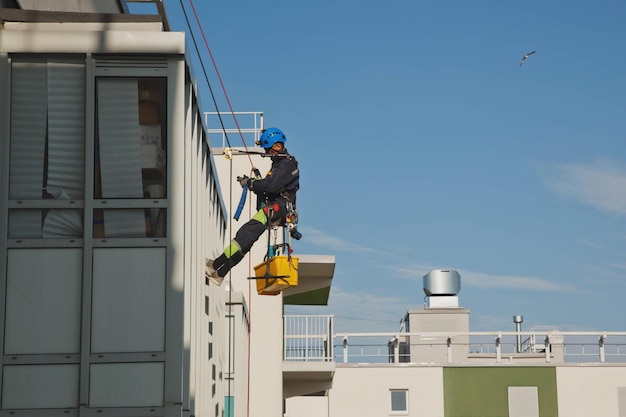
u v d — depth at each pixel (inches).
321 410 2397.9
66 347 514.0
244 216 1449.3
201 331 668.1
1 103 527.5
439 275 2486.5
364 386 2202.3
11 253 519.2
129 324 516.7
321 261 1503.4
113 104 534.6
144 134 533.6
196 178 620.7
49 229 523.8
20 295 515.5
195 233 607.5
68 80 535.2
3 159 524.1
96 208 525.0
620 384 2167.8
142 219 528.1
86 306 514.0
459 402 2183.8
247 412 1274.6
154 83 538.0
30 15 540.7
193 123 602.2
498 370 2186.3
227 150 770.8
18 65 533.6
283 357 1530.5
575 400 2164.1
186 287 555.5
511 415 2166.6
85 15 545.0
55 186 527.5
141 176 530.9
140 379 512.1
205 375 706.2
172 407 509.0
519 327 2464.3
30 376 509.7
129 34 534.6
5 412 505.4
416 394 2192.4
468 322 2445.9
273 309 1425.9
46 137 530.3
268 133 635.5
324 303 1908.2
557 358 2352.4
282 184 623.8
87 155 526.9
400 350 2487.7
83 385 507.8
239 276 1429.6
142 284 520.7
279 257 639.1
